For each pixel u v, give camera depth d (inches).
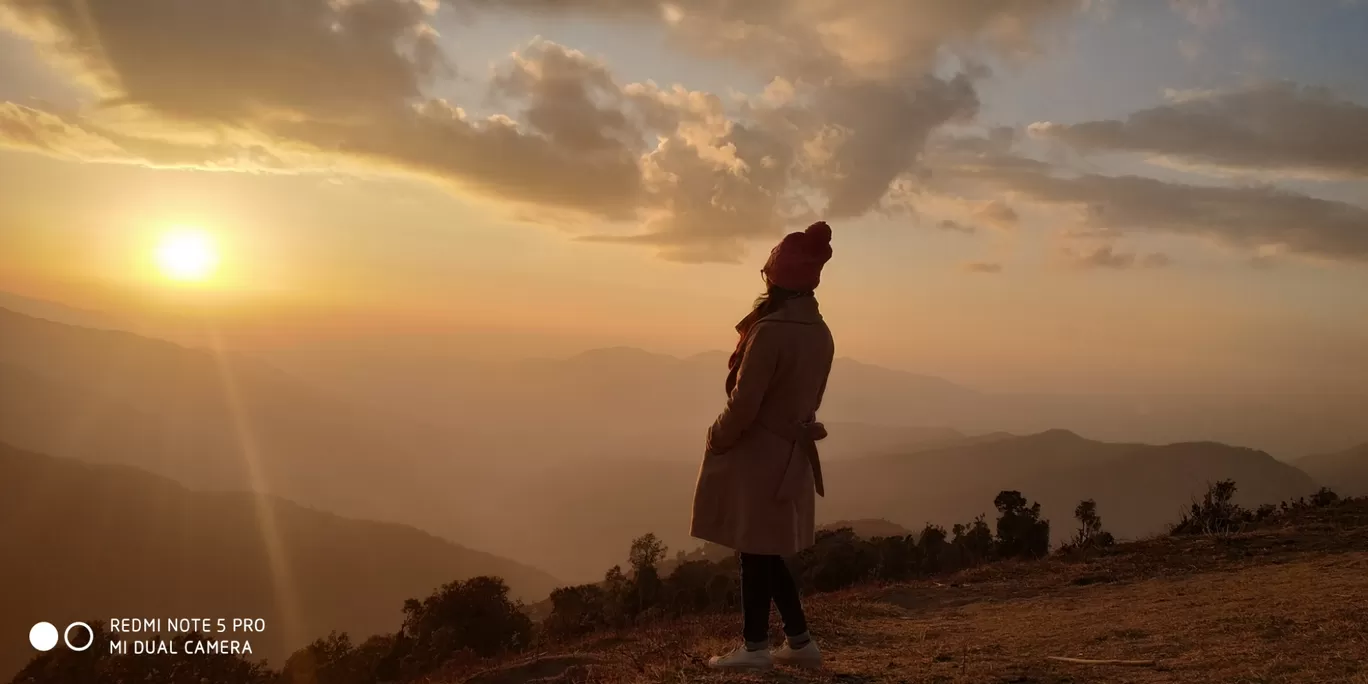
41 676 718.5
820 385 148.0
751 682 148.2
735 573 644.1
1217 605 241.9
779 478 143.6
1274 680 138.9
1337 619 185.2
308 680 783.1
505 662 418.6
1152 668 159.8
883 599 357.4
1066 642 201.3
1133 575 351.9
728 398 147.2
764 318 143.0
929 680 158.9
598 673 234.1
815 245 144.1
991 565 432.8
